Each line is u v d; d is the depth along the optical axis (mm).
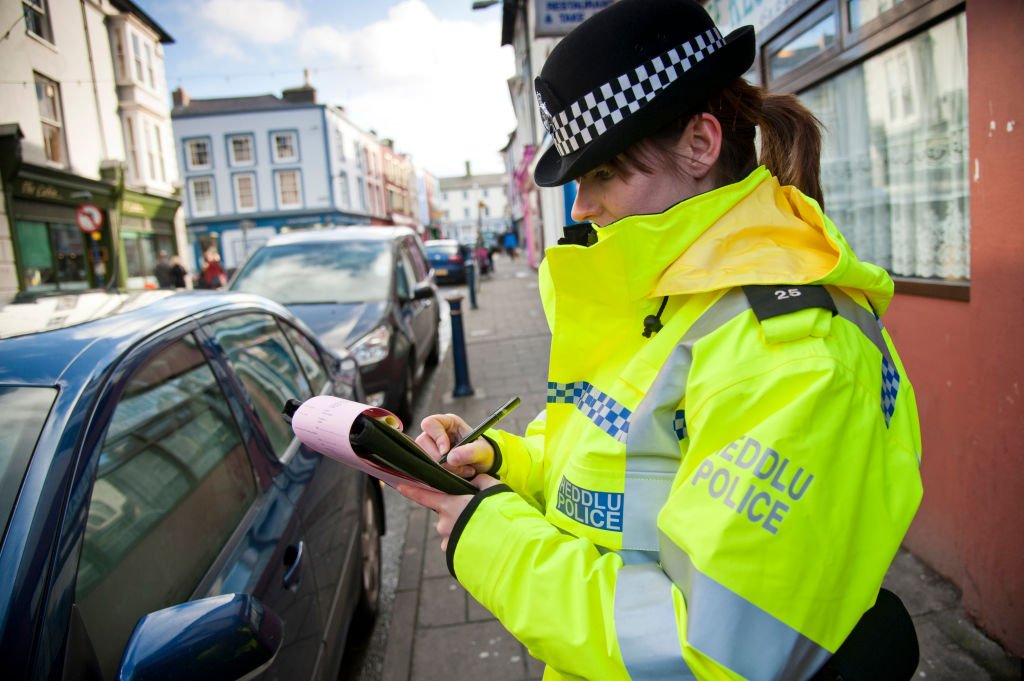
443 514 867
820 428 647
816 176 998
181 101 40438
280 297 5750
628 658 662
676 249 790
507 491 872
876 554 669
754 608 617
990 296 2129
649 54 791
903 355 2746
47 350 1530
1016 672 2111
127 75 19312
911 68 2629
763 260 746
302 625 1772
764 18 3693
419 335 6527
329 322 5270
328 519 2240
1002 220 2047
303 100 39781
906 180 2742
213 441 1821
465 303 14828
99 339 1618
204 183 37562
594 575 729
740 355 697
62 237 16344
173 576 1417
